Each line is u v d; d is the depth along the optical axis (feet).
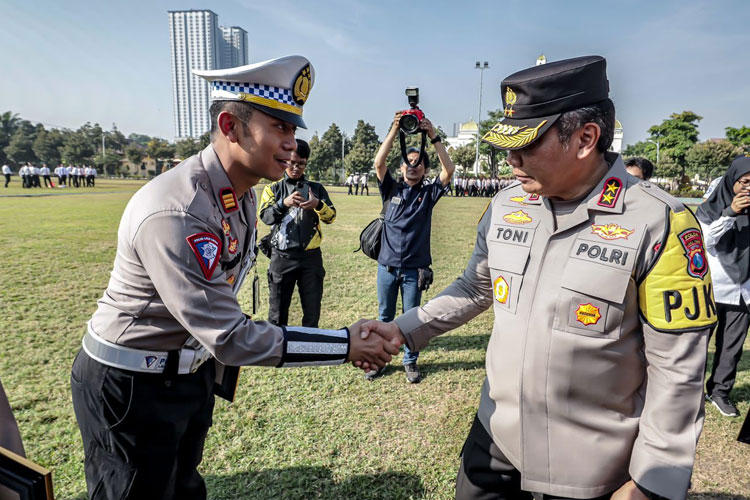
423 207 11.81
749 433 8.48
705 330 3.72
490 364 4.84
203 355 5.30
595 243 4.07
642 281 3.91
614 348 4.01
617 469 4.16
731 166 9.98
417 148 12.14
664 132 169.68
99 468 5.15
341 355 5.21
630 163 11.87
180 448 5.76
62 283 19.57
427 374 12.07
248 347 4.66
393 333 5.53
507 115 4.35
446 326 5.56
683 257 3.79
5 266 22.25
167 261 4.45
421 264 11.98
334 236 34.73
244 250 5.82
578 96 3.89
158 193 4.63
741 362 13.19
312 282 13.01
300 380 11.62
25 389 10.52
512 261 4.54
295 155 12.19
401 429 9.49
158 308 4.85
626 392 4.17
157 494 5.22
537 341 4.25
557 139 3.95
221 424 9.52
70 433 8.95
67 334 13.89
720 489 7.93
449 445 8.96
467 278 5.54
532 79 3.98
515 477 4.84
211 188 5.03
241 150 5.01
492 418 4.77
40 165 237.04
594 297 3.96
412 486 7.82
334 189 127.44
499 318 4.66
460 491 5.28
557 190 4.23
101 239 30.71
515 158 4.21
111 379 4.89
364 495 7.58
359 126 191.72
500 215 4.92
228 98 4.86
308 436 9.17
